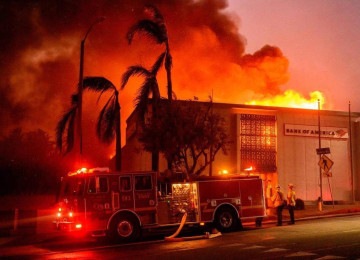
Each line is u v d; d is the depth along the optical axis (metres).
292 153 26.88
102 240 16.00
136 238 15.46
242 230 16.75
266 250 11.53
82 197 15.05
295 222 18.69
